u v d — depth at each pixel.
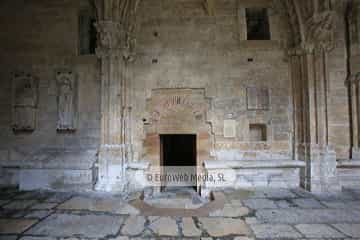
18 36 6.88
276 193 5.73
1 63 6.89
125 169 6.08
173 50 6.71
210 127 6.64
